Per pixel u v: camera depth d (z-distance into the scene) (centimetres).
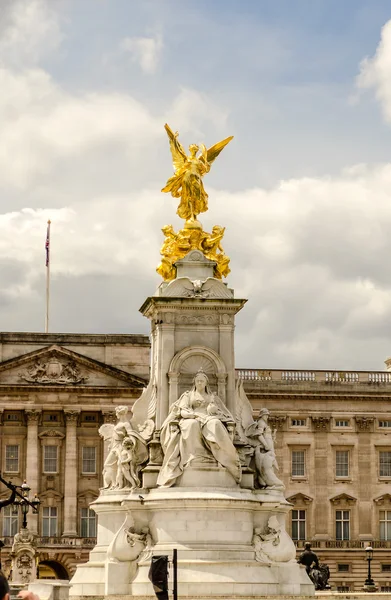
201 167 7244
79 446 15588
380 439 16100
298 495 15812
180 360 6850
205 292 6925
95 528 15412
